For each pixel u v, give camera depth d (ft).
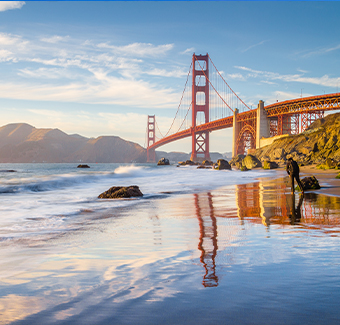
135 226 19.67
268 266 10.68
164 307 7.52
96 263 11.51
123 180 83.05
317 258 11.60
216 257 12.01
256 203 30.83
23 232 18.02
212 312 7.20
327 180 68.18
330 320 6.72
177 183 70.79
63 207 30.01
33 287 9.05
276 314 7.04
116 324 6.69
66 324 6.76
